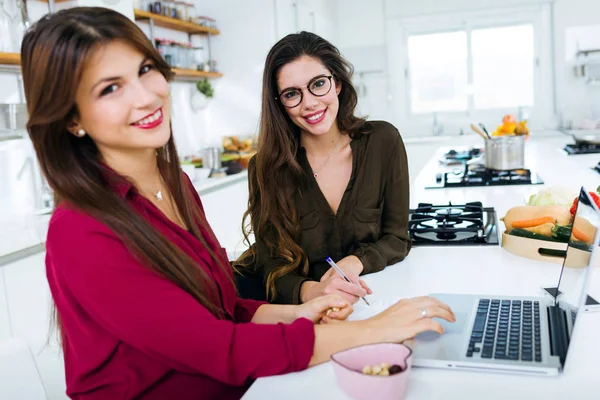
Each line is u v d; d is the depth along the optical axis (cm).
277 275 150
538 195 168
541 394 82
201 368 93
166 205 117
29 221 259
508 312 109
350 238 162
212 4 496
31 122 92
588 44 583
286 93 150
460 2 608
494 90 624
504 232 163
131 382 98
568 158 353
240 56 497
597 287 125
